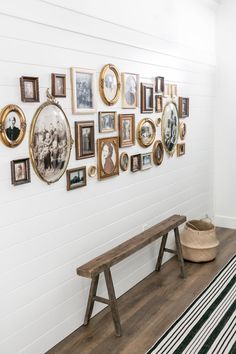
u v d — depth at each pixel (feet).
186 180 14.69
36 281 8.24
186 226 13.88
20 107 7.54
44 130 8.09
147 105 11.66
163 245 12.55
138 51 11.10
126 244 10.16
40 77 7.97
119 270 11.06
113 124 10.27
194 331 9.28
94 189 9.79
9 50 7.25
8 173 7.39
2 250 7.42
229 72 16.08
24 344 8.05
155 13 11.76
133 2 10.68
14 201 7.58
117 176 10.64
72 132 8.97
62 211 8.82
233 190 16.76
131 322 9.75
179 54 13.38
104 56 9.76
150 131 11.94
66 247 9.02
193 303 10.59
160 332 9.30
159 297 11.00
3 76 7.17
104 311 10.37
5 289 7.54
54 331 8.82
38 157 7.98
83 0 8.88
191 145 14.89
